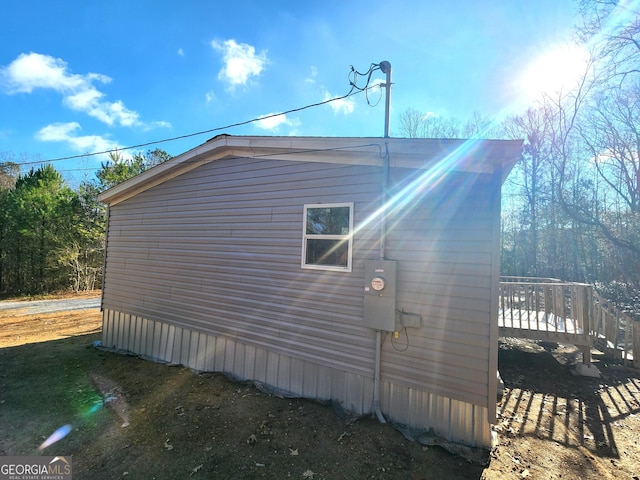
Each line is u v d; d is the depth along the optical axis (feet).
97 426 11.77
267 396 13.98
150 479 8.84
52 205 61.46
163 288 19.66
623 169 39.78
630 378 17.17
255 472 9.07
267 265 15.31
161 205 20.15
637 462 9.83
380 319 11.74
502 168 10.48
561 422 12.35
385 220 12.14
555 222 48.32
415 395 11.33
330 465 9.36
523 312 23.06
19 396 14.35
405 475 8.96
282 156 14.98
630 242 40.27
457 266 10.82
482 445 10.12
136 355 20.44
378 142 12.02
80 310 38.93
